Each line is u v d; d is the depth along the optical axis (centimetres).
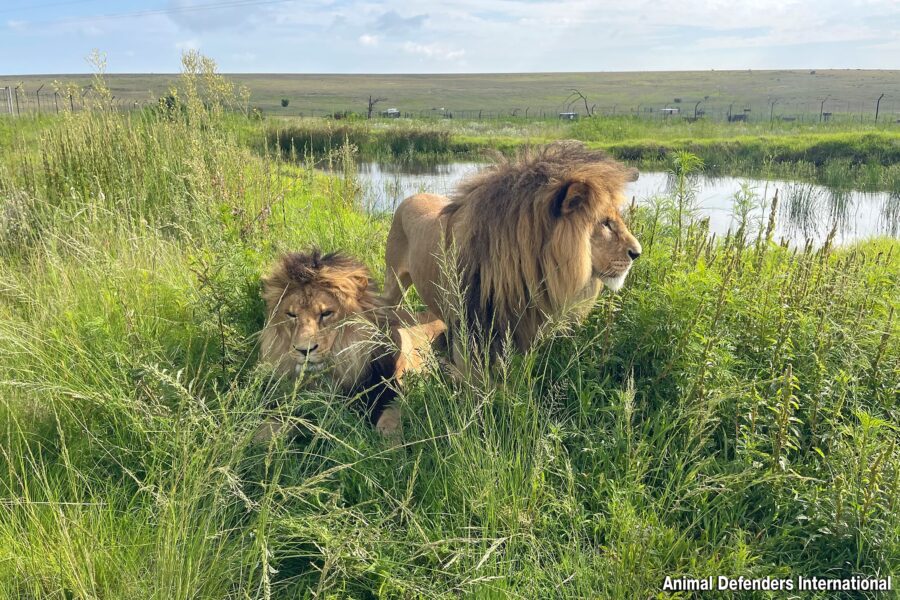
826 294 439
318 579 296
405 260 567
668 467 356
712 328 390
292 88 17988
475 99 13475
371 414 421
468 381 390
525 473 341
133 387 379
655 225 498
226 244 481
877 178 2023
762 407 369
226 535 297
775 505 326
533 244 391
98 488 337
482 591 272
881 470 315
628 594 277
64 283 518
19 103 3209
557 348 427
